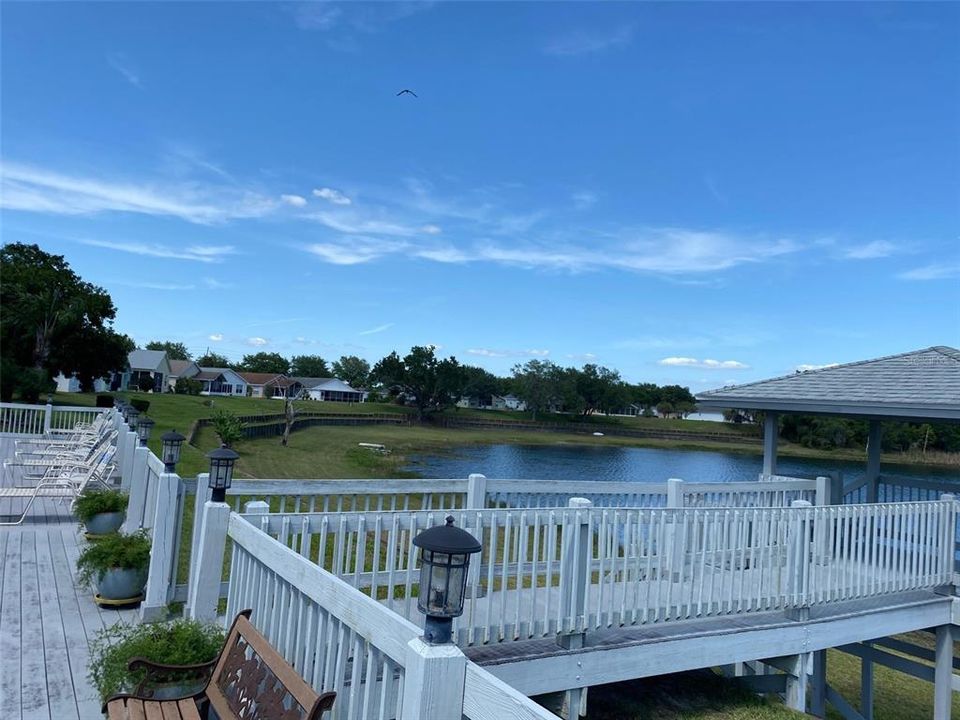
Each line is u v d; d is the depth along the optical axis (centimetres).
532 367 8819
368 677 209
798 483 855
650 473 3825
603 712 534
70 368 3481
